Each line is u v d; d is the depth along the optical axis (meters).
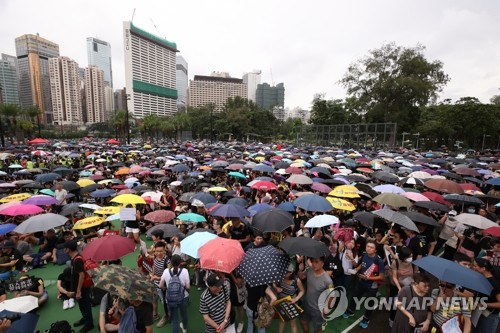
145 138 85.06
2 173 15.19
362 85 50.69
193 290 7.10
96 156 24.80
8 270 7.25
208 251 4.66
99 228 9.46
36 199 9.33
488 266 4.83
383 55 48.03
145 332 3.97
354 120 65.56
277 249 5.05
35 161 24.31
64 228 9.02
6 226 7.64
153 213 7.53
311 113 76.44
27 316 3.70
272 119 103.44
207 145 46.62
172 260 5.18
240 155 26.53
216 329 4.31
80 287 5.37
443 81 47.03
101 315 4.41
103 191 10.94
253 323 4.98
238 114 91.50
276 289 4.90
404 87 44.94
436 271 4.21
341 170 15.21
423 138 58.69
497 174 14.88
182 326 5.36
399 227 6.42
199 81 146.00
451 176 13.55
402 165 18.08
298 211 8.05
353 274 6.02
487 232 6.28
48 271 8.09
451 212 8.38
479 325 4.38
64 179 16.27
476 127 44.66
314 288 4.91
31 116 54.41
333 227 7.27
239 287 5.06
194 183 13.23
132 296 3.69
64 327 4.88
